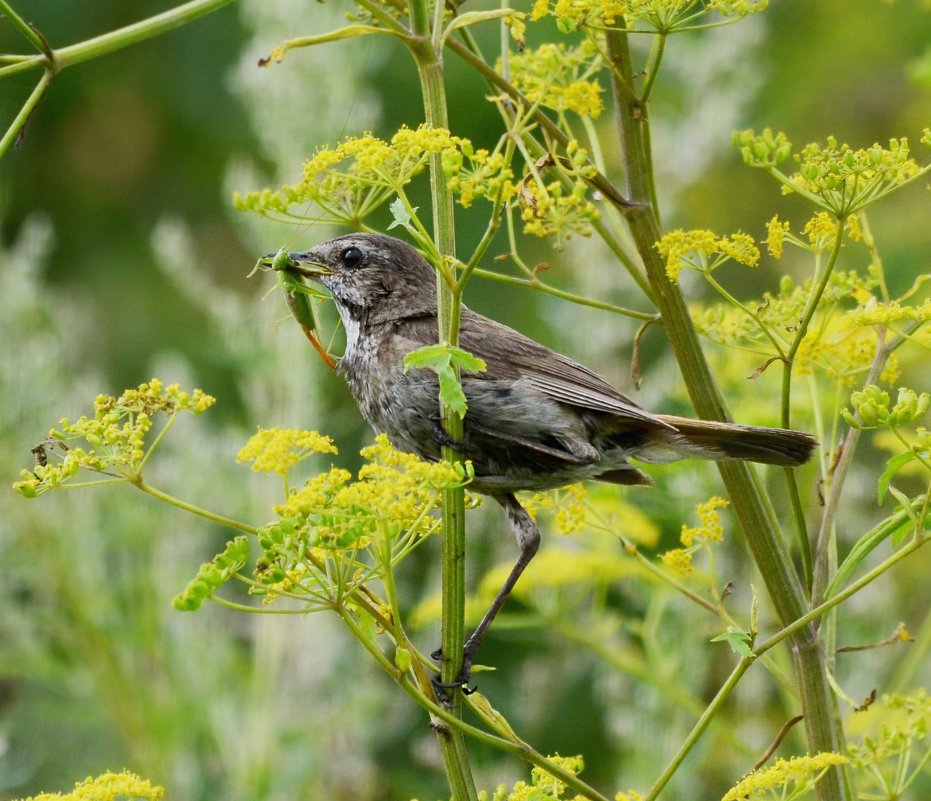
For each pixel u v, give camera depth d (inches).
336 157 239.1
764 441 301.9
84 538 455.2
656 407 447.5
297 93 481.4
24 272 486.9
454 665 253.9
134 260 627.8
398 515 224.2
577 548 449.7
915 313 259.9
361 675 458.3
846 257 566.3
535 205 267.7
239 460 227.9
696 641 403.9
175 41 646.5
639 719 402.9
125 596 479.2
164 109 642.8
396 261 364.2
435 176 258.1
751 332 300.8
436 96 261.9
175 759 446.3
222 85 642.2
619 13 279.1
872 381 286.4
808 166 251.4
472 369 240.1
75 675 450.0
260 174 562.9
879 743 286.7
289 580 223.9
